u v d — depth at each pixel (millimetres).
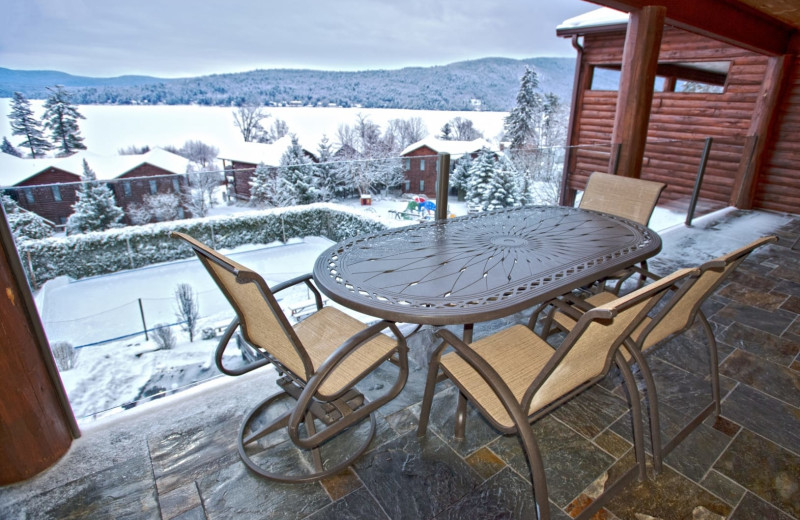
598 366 1524
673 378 2256
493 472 1661
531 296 1548
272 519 1474
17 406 1508
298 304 2316
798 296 3244
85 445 1751
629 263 1929
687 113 6613
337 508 1513
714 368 1954
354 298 1524
